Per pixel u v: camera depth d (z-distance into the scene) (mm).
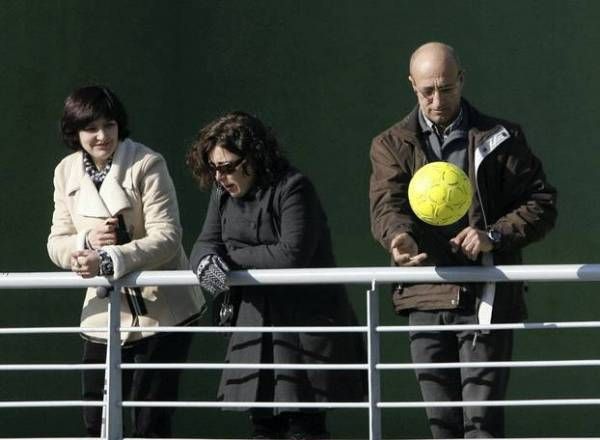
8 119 30719
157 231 20906
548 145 33344
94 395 21875
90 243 20781
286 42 34312
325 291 20391
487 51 33594
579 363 18875
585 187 33188
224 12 34469
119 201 21188
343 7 34156
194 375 33812
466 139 20000
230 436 33531
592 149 33188
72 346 32281
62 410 32062
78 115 21234
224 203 20359
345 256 33906
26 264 31141
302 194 19844
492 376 19891
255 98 34344
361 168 33938
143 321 21391
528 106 33438
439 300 19906
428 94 19688
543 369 33125
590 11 33344
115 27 33281
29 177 31250
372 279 19297
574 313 33062
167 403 19891
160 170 21469
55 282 20062
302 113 34219
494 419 20031
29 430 31859
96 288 20172
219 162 19734
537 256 33188
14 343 31312
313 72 34219
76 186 21594
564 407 33094
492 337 19922
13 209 30844
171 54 34406
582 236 33125
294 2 34312
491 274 19203
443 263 20047
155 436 21672
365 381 20891
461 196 18766
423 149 20047
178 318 21516
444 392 20172
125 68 33406
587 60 33281
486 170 19906
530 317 33156
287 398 19984
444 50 19781
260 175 19875
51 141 31797
